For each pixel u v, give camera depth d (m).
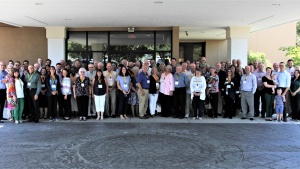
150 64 11.93
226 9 10.13
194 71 10.45
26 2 8.77
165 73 10.36
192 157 6.24
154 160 6.06
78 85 9.79
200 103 10.02
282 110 9.77
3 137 7.80
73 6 9.44
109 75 10.30
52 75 9.78
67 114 10.09
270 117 10.01
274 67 10.25
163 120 9.95
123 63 10.45
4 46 15.88
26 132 8.32
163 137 7.82
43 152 6.56
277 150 6.69
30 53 16.08
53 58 14.98
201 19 12.48
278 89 9.74
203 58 11.39
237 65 11.11
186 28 15.65
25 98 9.93
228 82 10.16
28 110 10.09
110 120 9.94
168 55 15.56
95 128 8.81
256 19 12.53
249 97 9.98
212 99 10.23
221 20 12.82
